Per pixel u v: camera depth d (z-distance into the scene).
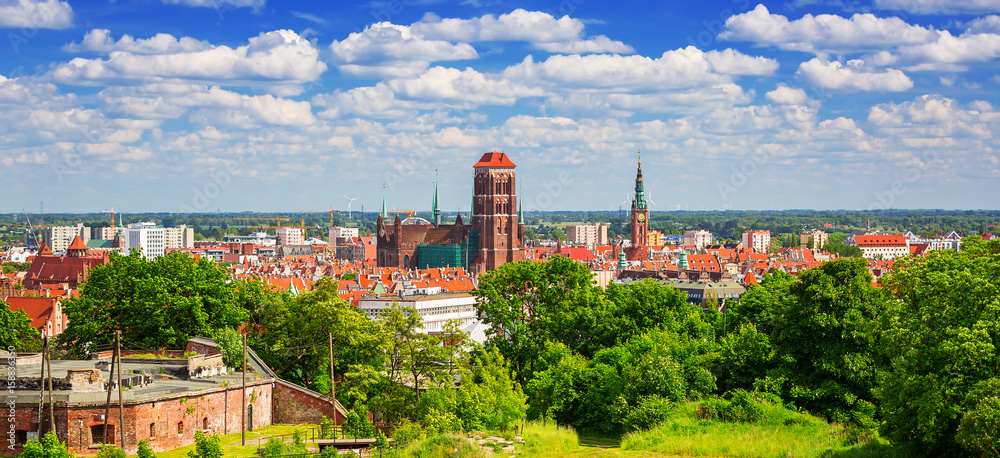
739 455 83.25
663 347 105.25
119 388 76.94
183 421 83.31
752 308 135.50
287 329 112.56
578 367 109.69
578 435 101.44
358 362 108.50
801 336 99.31
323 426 92.25
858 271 98.19
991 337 73.38
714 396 102.25
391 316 108.12
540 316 130.75
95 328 119.69
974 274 87.50
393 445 86.56
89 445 76.94
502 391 102.12
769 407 94.56
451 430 90.31
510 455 85.06
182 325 121.62
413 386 108.88
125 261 126.75
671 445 86.44
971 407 70.25
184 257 129.50
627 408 100.06
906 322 82.69
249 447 82.94
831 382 95.44
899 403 77.38
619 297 143.88
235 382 91.81
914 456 78.06
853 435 85.69
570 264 134.38
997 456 68.81
